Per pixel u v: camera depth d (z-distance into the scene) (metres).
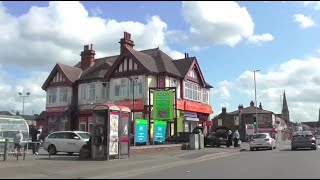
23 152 22.50
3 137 22.66
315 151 31.31
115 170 16.94
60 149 27.14
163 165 19.61
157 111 37.03
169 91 37.09
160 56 46.50
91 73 48.81
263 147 35.16
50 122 50.62
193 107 47.12
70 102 49.16
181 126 44.31
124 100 43.56
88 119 47.72
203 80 50.66
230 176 14.41
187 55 50.88
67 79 49.28
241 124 88.19
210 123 52.09
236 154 28.84
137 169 17.52
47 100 51.62
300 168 17.19
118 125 22.84
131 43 47.28
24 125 23.83
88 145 22.67
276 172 15.65
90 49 52.56
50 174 15.31
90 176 14.91
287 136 118.69
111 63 49.31
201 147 34.62
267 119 89.31
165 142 37.38
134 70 43.53
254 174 15.01
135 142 30.14
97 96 46.66
